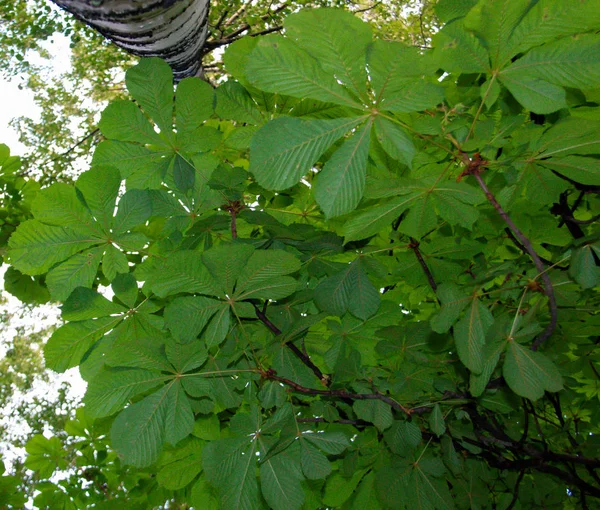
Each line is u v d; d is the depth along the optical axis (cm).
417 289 233
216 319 152
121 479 302
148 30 211
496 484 271
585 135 124
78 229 159
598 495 195
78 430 300
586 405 297
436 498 190
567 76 102
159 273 142
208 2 224
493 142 127
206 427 190
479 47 103
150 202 163
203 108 160
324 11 92
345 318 192
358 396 164
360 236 139
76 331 167
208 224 171
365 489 212
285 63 100
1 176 260
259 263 143
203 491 196
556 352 227
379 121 105
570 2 94
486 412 212
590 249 131
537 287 141
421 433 193
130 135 162
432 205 141
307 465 157
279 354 173
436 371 205
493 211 186
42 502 294
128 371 152
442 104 133
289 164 103
